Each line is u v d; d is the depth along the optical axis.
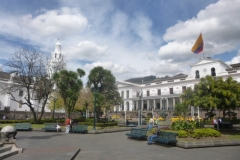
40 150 9.57
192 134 12.60
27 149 9.91
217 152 9.93
